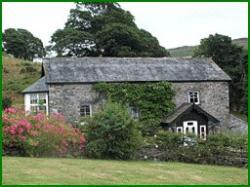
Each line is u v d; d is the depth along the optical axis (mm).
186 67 43312
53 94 38500
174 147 27266
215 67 44219
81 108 39031
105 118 25844
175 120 39562
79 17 75500
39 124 23609
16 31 91938
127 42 67062
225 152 26516
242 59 61188
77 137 25188
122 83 39938
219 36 63531
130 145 25922
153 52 69688
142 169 21406
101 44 68062
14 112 23953
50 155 24109
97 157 25688
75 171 18984
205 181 19750
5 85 59438
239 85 60031
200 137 28859
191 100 41844
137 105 40188
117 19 72938
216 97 42562
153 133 40062
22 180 15992
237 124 42031
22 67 68188
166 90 40938
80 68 40594
